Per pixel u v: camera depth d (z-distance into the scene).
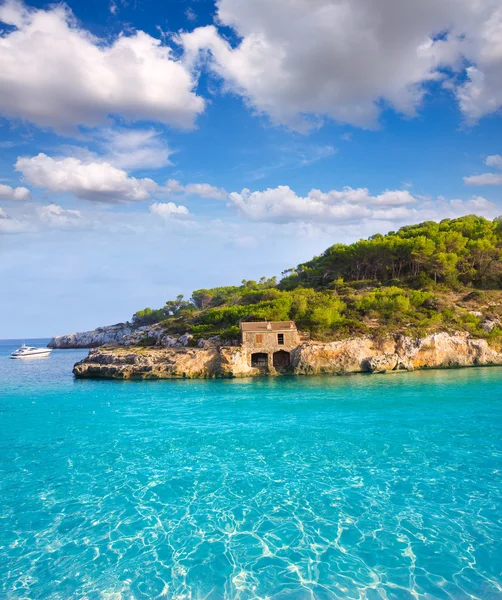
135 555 17.91
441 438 32.66
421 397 49.03
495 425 36.09
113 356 77.06
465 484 24.03
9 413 46.44
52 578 16.50
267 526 19.97
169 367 71.06
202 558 17.56
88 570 16.95
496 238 111.62
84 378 76.19
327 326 78.00
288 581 15.96
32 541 19.16
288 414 42.34
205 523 20.39
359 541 18.50
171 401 51.44
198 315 108.12
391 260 113.12
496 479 24.64
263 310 83.50
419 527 19.53
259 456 29.73
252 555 17.69
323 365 70.50
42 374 89.12
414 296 87.88
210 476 26.20
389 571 16.41
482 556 17.28
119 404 50.38
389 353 71.94
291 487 24.22
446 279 101.00
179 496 23.42
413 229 138.12
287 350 72.44
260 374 71.00
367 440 32.69
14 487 25.09
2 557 17.97
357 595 15.10
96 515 21.45
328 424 37.88
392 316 80.50
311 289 108.19
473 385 56.19
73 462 29.39
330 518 20.55
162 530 19.84
